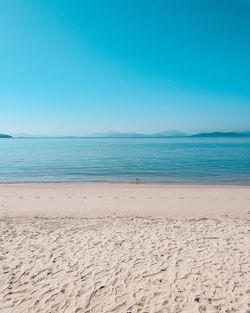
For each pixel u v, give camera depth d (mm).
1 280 5867
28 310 4918
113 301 5117
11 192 16859
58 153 57219
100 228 9188
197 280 5715
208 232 8594
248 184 20453
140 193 16344
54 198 14812
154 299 5141
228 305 4910
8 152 61375
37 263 6590
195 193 16312
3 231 8930
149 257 6805
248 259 6613
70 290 5469
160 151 61844
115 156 47656
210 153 53156
